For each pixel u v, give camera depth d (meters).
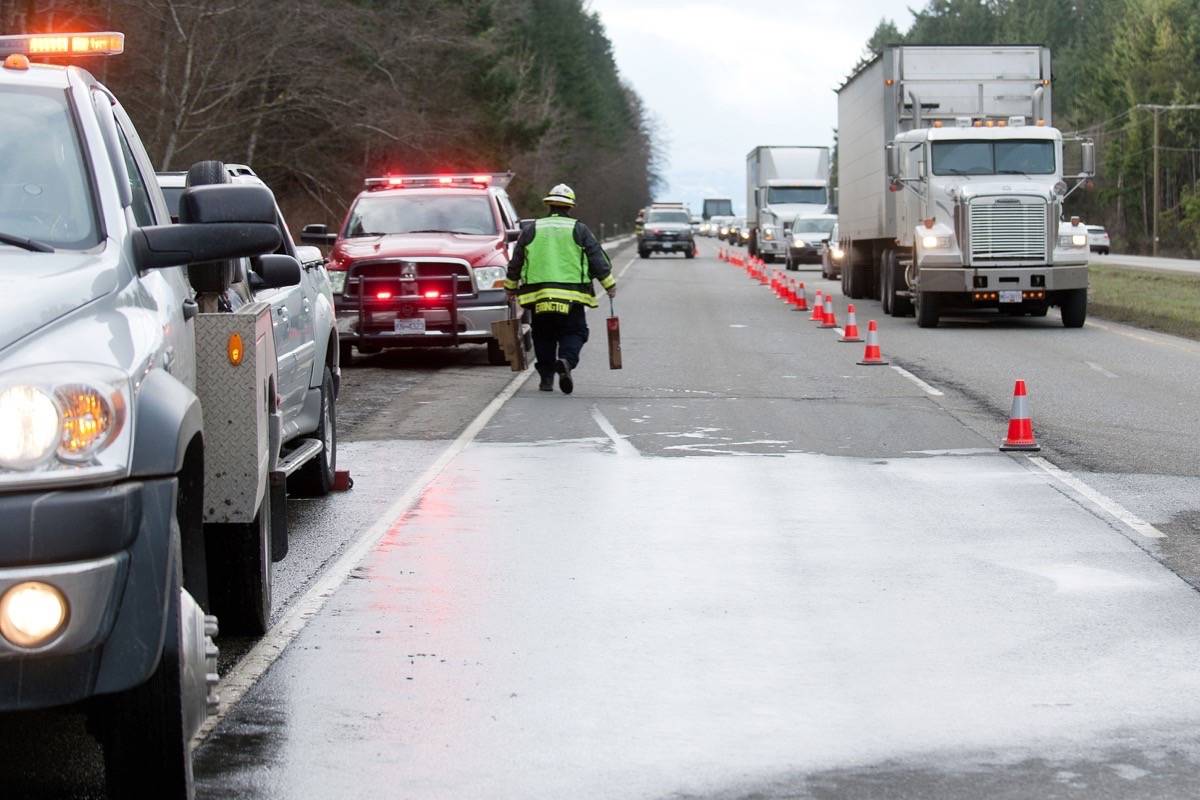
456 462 16.67
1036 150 36.28
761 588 10.84
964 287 35.56
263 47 47.31
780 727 7.82
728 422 19.73
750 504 14.08
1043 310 38.25
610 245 144.50
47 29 39.59
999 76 39.47
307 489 14.42
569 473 15.87
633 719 7.96
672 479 15.45
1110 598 10.52
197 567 6.89
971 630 9.70
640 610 10.23
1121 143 168.00
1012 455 16.89
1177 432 18.56
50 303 6.30
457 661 9.03
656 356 29.08
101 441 5.73
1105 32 184.75
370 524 13.23
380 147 58.16
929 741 7.60
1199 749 7.48
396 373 26.55
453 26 58.56
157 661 5.86
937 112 39.69
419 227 28.67
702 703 8.22
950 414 20.38
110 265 6.84
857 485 15.06
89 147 7.45
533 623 9.90
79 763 7.24
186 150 47.22
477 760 7.34
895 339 32.88
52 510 5.57
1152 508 13.78
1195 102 162.50
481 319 27.00
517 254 23.22
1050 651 9.22
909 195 37.94
